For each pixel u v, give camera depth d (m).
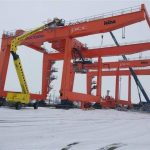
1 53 37.75
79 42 41.56
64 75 33.81
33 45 42.62
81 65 43.16
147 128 15.02
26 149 7.14
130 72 59.00
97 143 8.50
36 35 37.22
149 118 27.11
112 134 11.39
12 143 7.95
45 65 45.62
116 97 54.19
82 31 33.56
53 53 45.50
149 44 37.72
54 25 30.98
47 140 8.74
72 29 34.38
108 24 32.03
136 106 59.03
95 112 31.50
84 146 7.79
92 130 12.52
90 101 38.75
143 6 30.28
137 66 50.62
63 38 35.22
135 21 30.70
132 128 14.73
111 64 53.34
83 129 12.70
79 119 18.95
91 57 42.47
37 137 9.33
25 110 24.12
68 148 7.42
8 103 25.44
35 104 27.58
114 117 24.94
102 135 10.82
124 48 39.50
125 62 51.94
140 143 8.88
